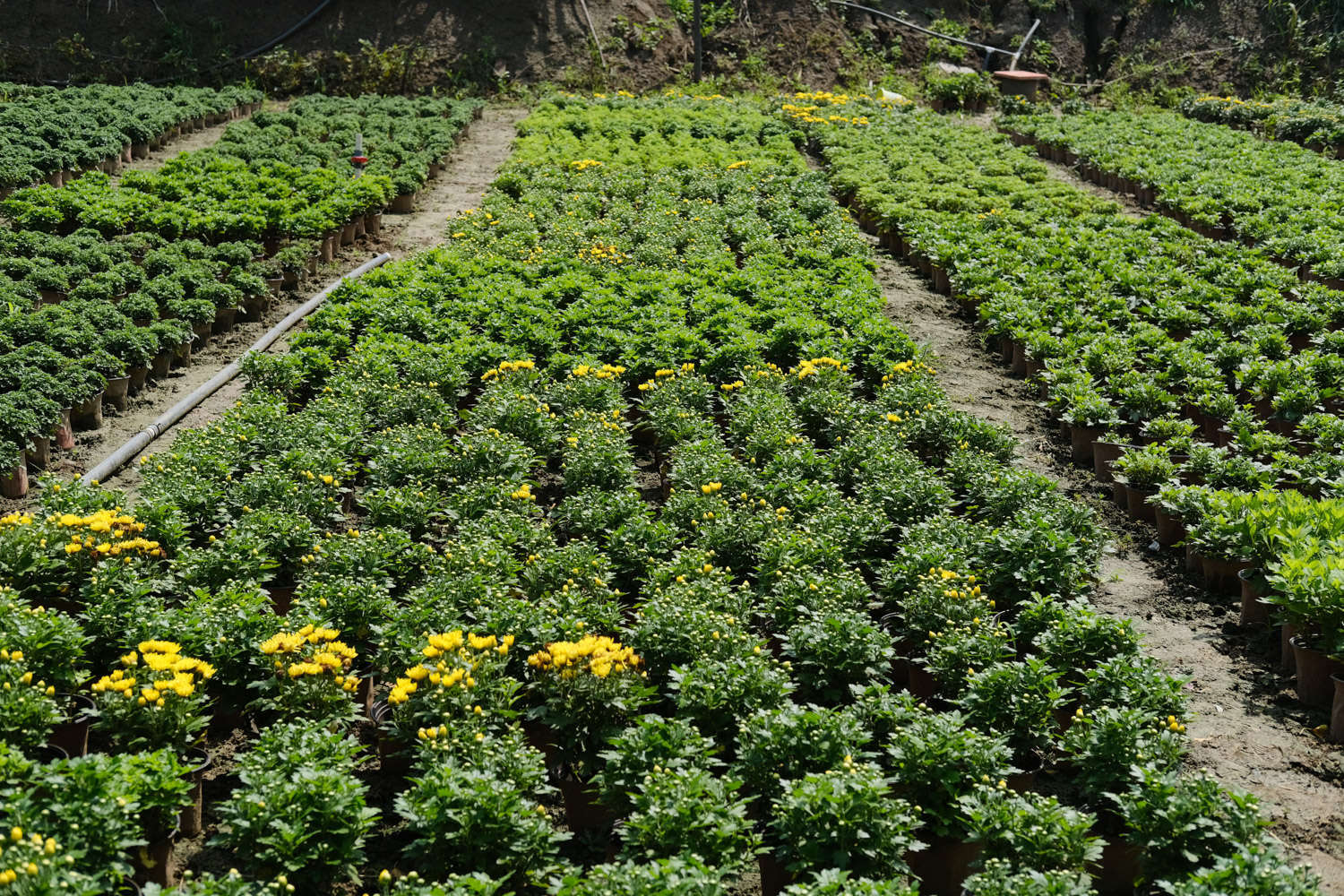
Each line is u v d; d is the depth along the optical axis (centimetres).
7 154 2727
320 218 2458
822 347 1847
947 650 988
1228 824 769
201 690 959
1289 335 2000
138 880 789
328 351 1850
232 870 694
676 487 1405
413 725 897
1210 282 2284
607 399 1667
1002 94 4681
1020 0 5203
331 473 1365
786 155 3409
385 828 882
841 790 760
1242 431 1545
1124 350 1852
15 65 4238
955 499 1439
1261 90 4884
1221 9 5109
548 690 928
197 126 3738
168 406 1761
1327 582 1020
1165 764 861
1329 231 2480
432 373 1706
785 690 917
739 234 2586
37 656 924
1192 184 2980
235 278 2150
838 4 5072
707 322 1947
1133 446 1564
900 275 2547
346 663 967
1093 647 1018
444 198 3136
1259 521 1200
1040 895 703
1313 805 916
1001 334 2045
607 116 3869
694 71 4819
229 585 1086
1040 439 1734
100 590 1045
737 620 1028
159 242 2320
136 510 1206
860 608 1150
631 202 2941
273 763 804
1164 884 706
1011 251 2458
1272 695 1078
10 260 2025
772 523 1239
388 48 4616
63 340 1714
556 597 1072
